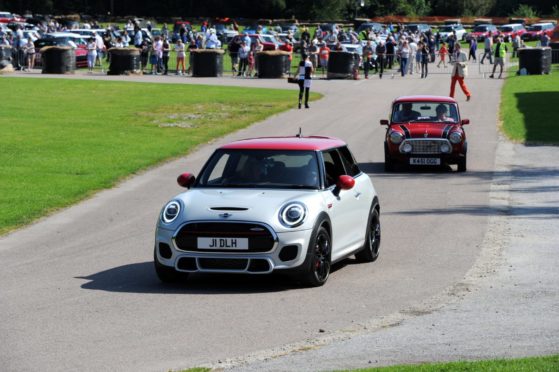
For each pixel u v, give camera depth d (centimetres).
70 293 3688
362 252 4322
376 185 7044
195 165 8169
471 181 7188
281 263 3638
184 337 3000
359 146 9462
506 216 5625
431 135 7612
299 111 12506
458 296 3575
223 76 18325
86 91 14675
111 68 18250
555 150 8906
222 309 3391
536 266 4172
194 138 9881
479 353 2720
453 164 7831
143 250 4681
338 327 3112
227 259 3650
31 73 18325
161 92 14675
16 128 10406
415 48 18862
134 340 2970
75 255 4566
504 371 2397
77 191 6631
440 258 4403
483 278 3925
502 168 7875
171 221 3734
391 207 6028
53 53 18212
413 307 3400
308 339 2956
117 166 7856
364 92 14912
